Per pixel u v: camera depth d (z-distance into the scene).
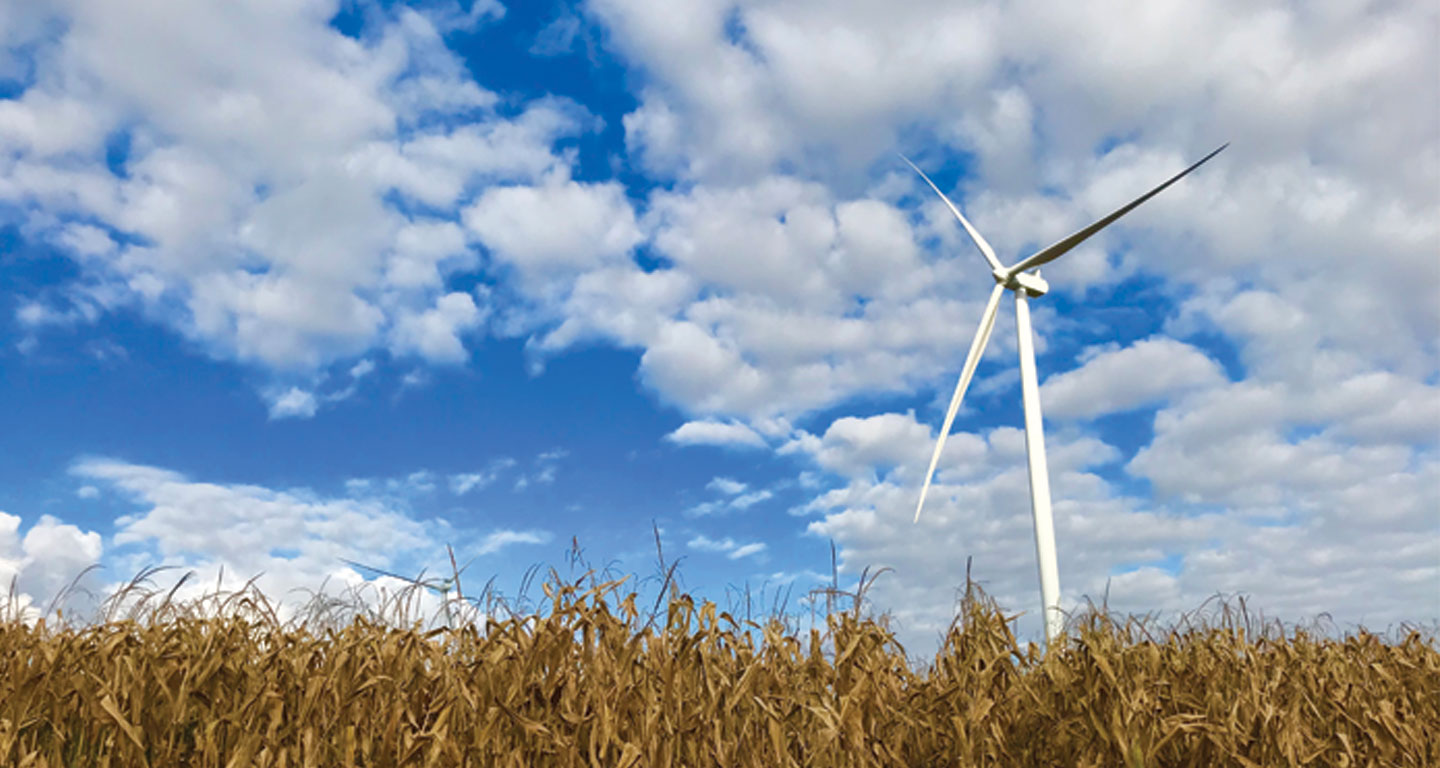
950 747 4.79
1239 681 5.87
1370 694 6.01
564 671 4.69
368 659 4.98
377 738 4.45
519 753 4.26
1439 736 5.10
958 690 5.05
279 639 5.48
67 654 4.98
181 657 4.95
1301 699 5.39
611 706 4.48
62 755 4.40
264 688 4.65
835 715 4.44
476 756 4.33
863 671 4.93
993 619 5.90
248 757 4.06
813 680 5.20
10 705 4.43
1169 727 4.50
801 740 4.66
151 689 4.52
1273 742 4.53
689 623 5.21
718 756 4.30
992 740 4.64
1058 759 4.82
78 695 4.67
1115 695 4.85
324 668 5.02
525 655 4.82
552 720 4.55
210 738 4.14
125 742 4.17
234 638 5.41
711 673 5.00
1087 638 5.80
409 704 4.59
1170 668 5.65
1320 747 4.61
